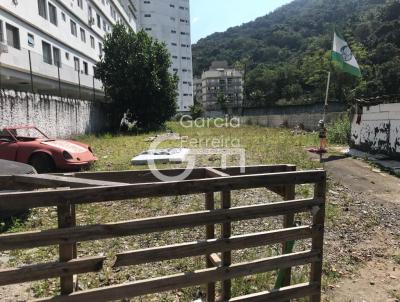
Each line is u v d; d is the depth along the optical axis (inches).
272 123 1341.0
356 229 207.8
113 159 424.2
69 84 789.9
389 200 271.6
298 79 3218.5
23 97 520.1
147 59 999.6
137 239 181.2
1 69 532.7
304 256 109.3
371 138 477.4
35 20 759.7
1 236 75.8
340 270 159.9
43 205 79.0
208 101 4232.3
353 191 296.2
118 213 224.5
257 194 272.5
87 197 83.1
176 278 94.6
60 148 332.2
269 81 3449.8
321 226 109.9
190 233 189.9
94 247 170.9
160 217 90.3
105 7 1382.9
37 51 773.9
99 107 955.3
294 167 132.9
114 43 1008.9
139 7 2989.7
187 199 254.4
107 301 87.1
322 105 1196.5
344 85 2103.8
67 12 970.1
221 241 98.2
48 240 79.5
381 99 451.5
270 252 168.9
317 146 575.8
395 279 153.8
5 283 77.7
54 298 82.4
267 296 106.3
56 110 650.8
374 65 1972.2
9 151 329.7
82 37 1118.4
